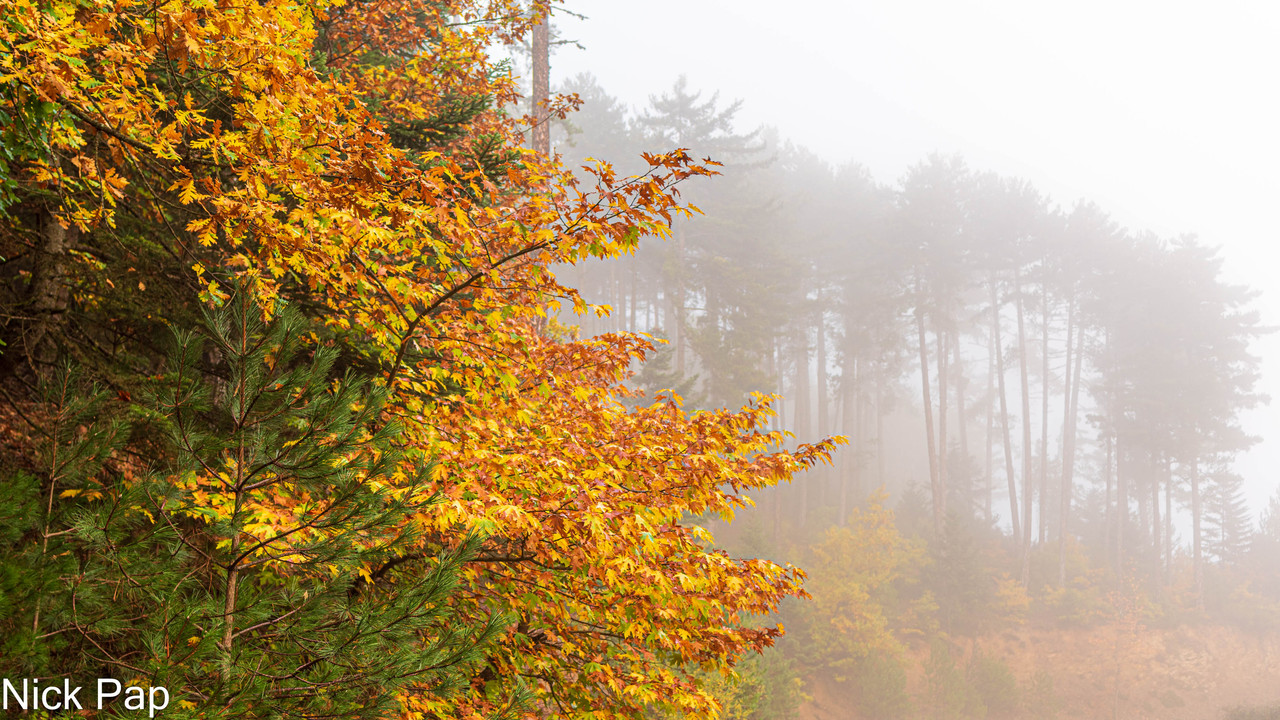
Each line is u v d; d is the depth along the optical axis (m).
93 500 3.40
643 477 6.16
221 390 5.59
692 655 6.32
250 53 3.83
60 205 5.79
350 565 4.00
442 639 4.06
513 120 10.59
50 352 6.00
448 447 5.26
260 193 4.50
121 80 4.18
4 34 3.41
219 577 4.23
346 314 6.15
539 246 4.77
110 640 3.41
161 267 6.23
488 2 10.30
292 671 3.62
